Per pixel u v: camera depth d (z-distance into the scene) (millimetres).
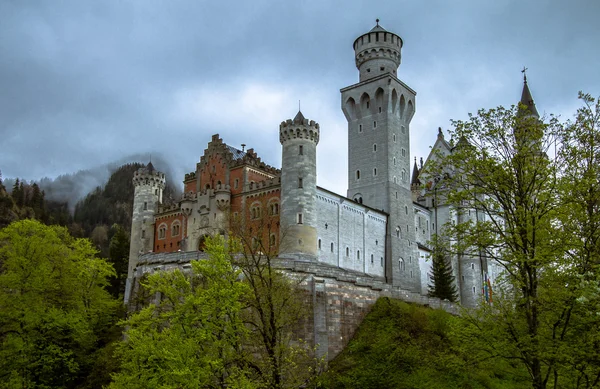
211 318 36062
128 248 98375
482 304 33094
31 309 50875
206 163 90125
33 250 54688
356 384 47562
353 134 98750
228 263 37719
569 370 27641
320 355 53094
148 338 36000
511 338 29875
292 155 74688
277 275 41500
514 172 32250
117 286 92125
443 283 83062
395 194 92875
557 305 28297
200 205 85500
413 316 58531
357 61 102500
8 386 46219
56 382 52438
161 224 92188
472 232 33031
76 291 57812
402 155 96938
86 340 56062
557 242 29219
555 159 31500
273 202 77500
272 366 34469
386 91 95062
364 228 85500
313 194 74250
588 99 31328
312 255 71750
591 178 29188
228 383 33625
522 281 30219
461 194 33188
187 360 33188
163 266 61500
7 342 49438
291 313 40625
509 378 48781
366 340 55281
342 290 58281
